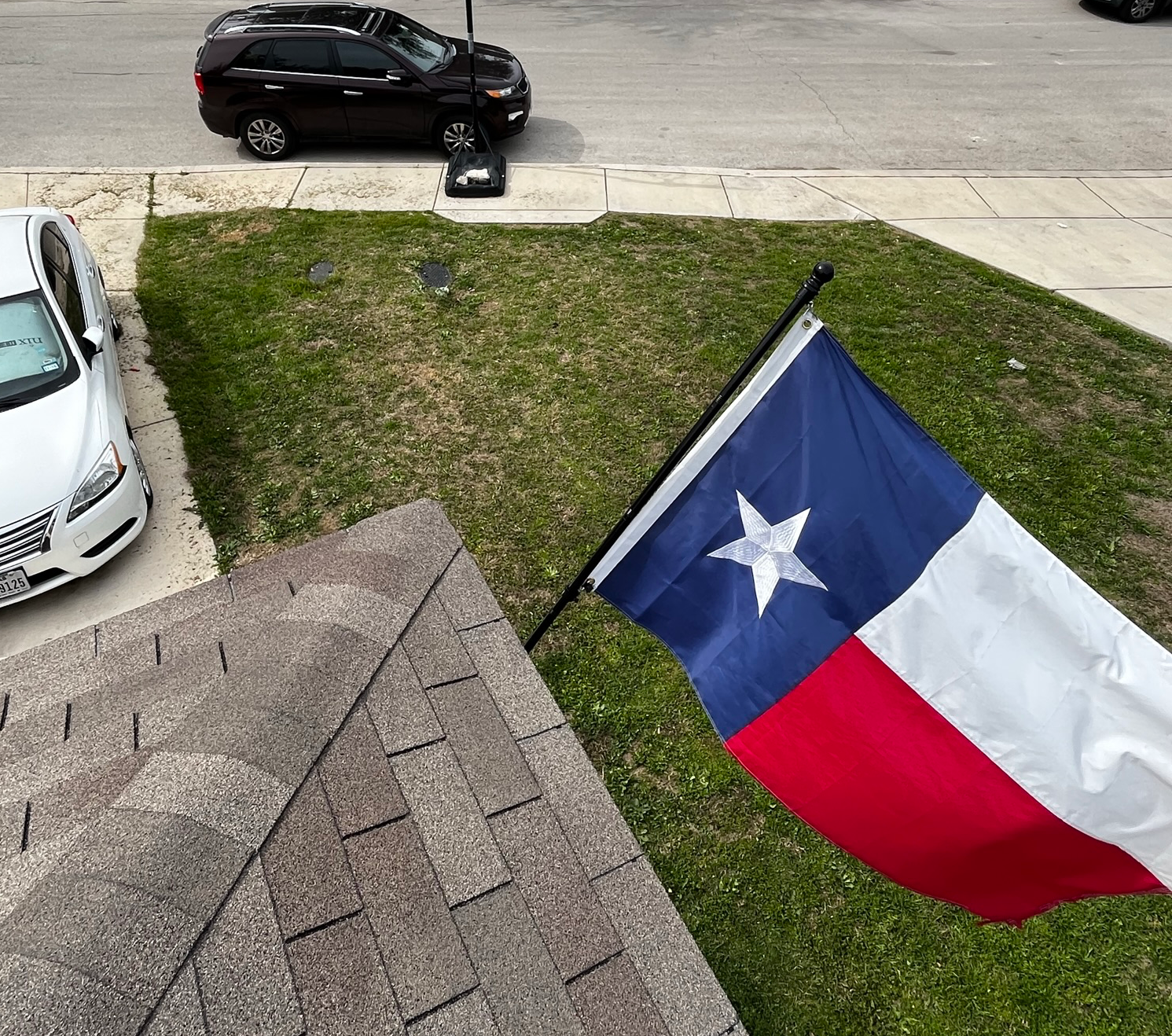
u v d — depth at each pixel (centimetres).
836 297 948
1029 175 1230
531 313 906
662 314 911
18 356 649
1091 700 274
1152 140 1343
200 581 636
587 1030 252
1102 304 962
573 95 1434
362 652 309
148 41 1627
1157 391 840
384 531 376
